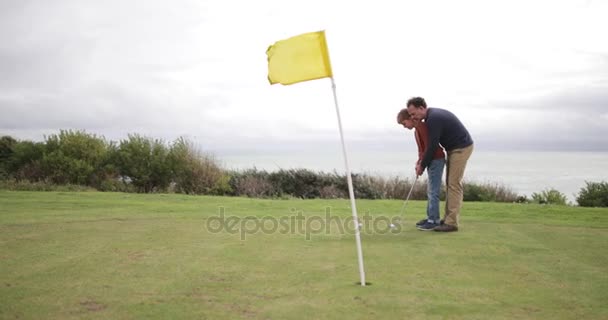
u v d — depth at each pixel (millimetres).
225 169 15359
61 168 13688
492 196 14203
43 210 8406
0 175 14086
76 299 3730
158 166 13891
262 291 3955
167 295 3840
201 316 3393
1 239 5879
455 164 6816
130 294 3857
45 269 4559
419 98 6934
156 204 9523
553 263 4953
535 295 3912
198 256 5121
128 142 14508
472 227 7160
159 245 5633
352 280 4289
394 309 3555
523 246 5770
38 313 3426
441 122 6703
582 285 4195
